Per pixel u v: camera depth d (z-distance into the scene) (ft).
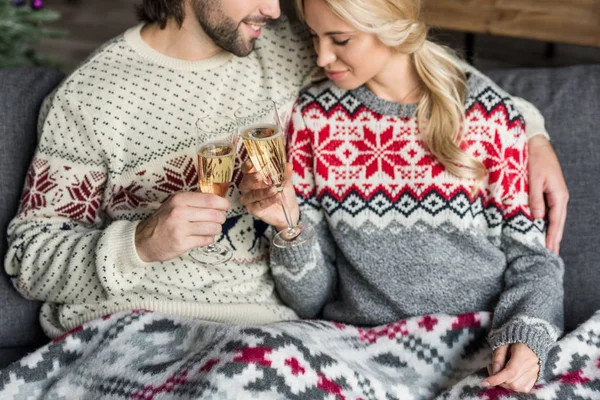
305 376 4.53
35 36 9.85
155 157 5.55
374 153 5.61
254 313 5.73
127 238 4.98
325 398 4.51
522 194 5.54
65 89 5.52
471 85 5.58
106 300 5.36
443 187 5.49
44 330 5.78
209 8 5.38
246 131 4.66
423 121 5.50
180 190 5.65
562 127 6.01
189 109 5.64
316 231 5.79
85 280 5.23
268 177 4.79
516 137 5.55
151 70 5.65
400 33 5.11
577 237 5.82
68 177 5.47
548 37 8.66
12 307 5.79
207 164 4.56
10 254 5.51
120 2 18.90
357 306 5.74
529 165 5.71
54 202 5.44
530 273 5.36
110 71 5.60
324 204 5.69
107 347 5.00
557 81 6.23
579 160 5.91
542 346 4.75
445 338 5.23
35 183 5.52
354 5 4.94
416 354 5.22
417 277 5.57
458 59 5.85
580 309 5.79
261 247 5.82
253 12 5.41
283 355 4.53
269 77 5.89
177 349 4.94
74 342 5.10
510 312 5.16
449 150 5.36
